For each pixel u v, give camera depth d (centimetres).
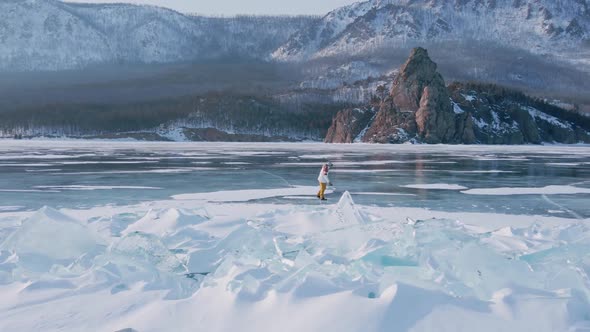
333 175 3416
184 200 2089
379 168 4109
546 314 547
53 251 867
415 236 869
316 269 703
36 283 695
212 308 589
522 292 625
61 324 575
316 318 542
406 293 570
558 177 3325
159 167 4122
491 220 1566
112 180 2989
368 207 1841
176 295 665
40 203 1977
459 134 12988
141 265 754
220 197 2195
